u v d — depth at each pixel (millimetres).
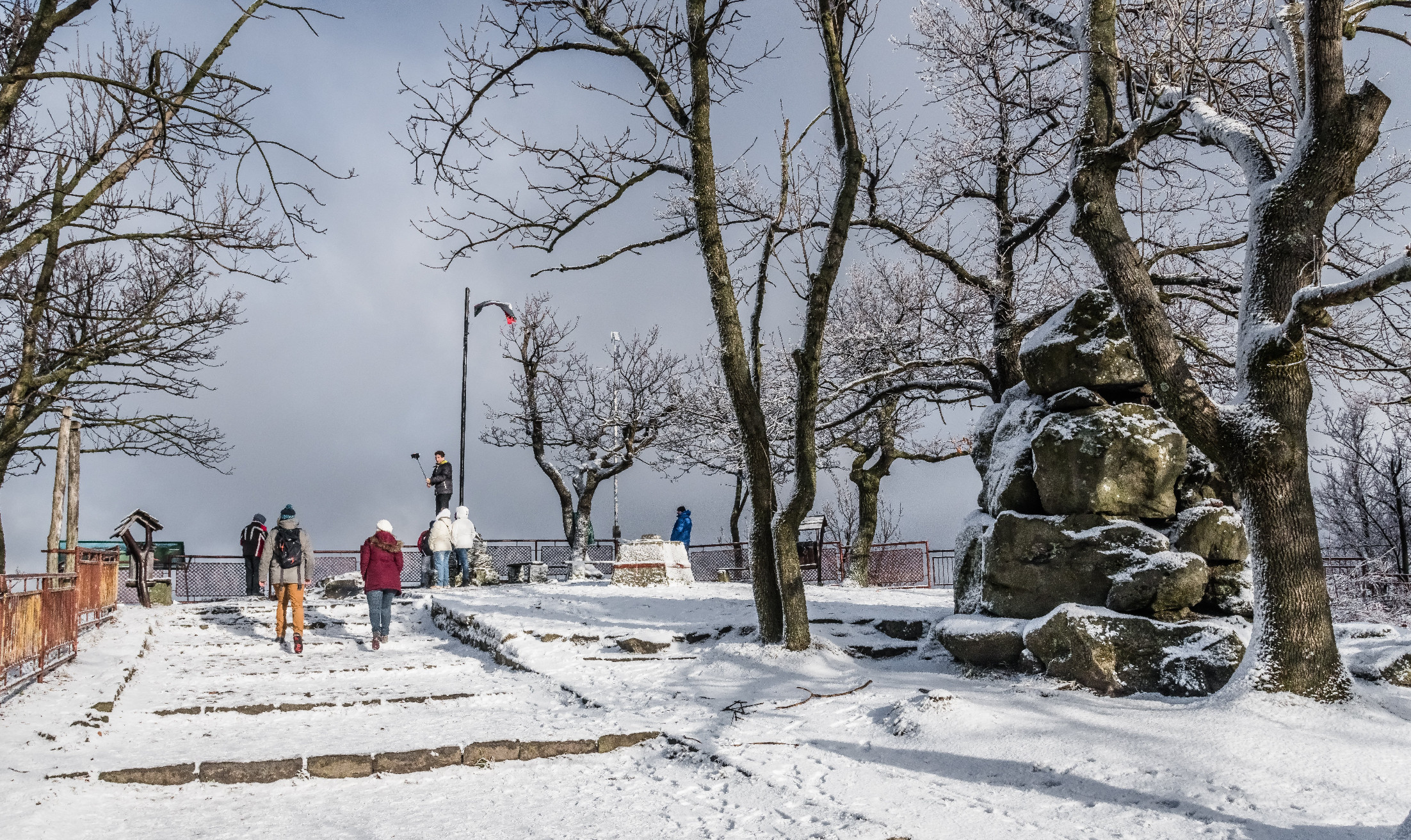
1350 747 5586
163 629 14609
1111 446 8461
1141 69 9531
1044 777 5566
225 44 8062
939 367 19500
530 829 5219
